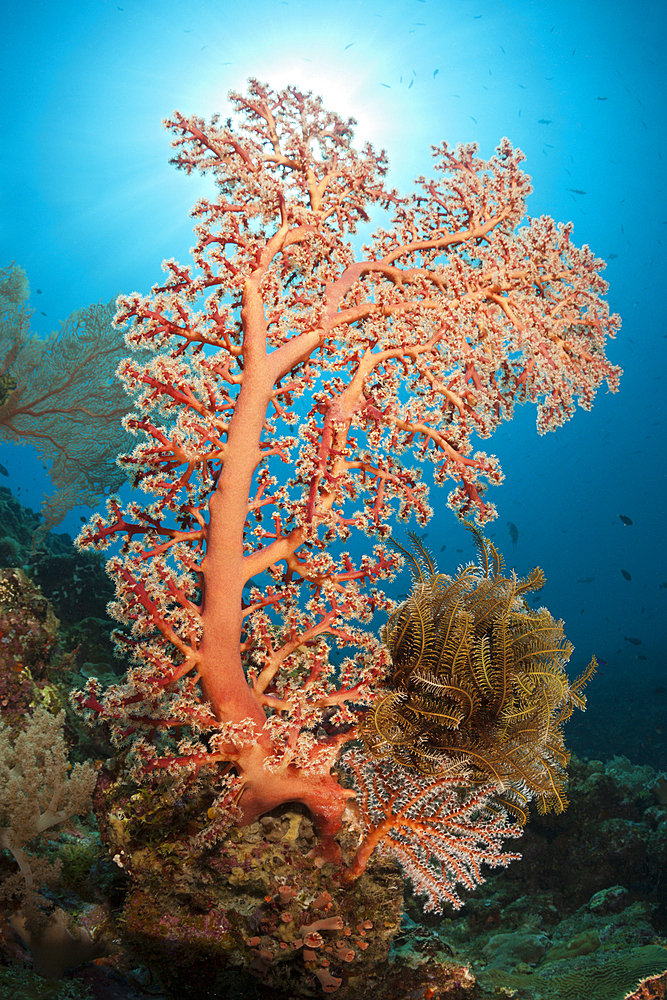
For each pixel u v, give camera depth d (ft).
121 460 10.30
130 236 131.95
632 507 196.24
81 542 9.86
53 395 30.60
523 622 9.73
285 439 10.80
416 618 9.53
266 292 11.28
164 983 8.39
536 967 12.64
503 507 210.59
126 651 10.01
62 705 16.84
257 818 9.64
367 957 8.79
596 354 15.44
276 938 8.32
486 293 14.17
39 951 8.12
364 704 9.47
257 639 10.38
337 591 10.43
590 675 10.61
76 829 12.59
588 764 19.25
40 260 131.95
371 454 11.83
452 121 129.18
